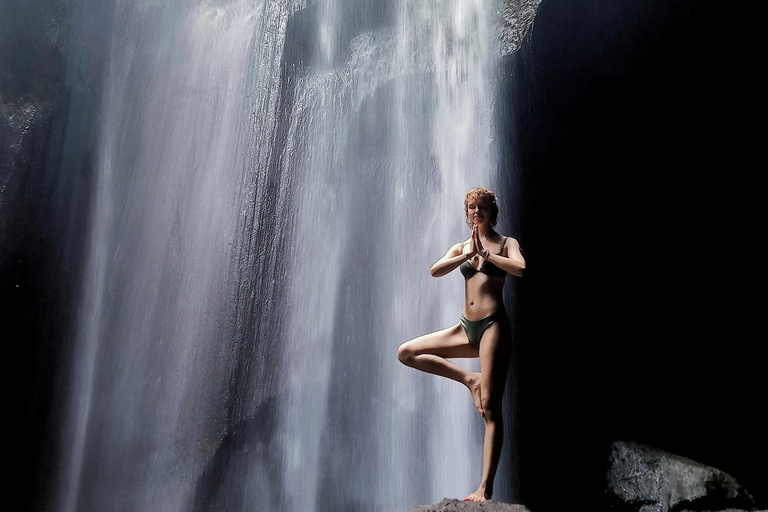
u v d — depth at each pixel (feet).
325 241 37.17
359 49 38.73
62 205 36.52
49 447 34.09
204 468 33.55
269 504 32.86
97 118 37.96
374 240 36.58
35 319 35.14
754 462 26.22
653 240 32.48
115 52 38.88
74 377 35.29
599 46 32.76
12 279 34.94
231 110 39.09
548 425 30.89
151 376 35.63
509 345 13.07
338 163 37.91
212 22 40.63
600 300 33.06
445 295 34.63
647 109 33.19
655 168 32.94
